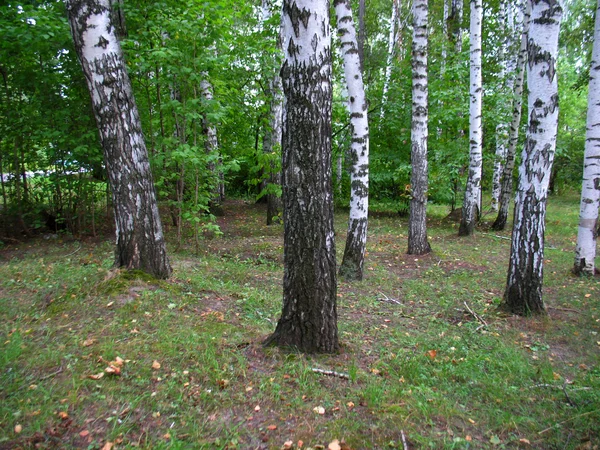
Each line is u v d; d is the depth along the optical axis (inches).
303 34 121.6
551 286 267.1
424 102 334.6
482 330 193.6
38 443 95.7
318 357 143.9
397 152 569.6
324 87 127.8
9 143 347.3
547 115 192.9
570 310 220.2
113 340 144.9
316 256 141.1
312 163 132.0
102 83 188.4
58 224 390.3
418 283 273.9
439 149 506.3
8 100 334.6
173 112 301.6
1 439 95.2
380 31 783.7
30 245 329.7
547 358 164.7
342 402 118.2
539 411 123.0
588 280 278.7
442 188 514.0
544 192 201.2
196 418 108.0
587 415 119.7
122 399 112.7
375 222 550.6
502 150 575.8
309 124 128.3
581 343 179.8
